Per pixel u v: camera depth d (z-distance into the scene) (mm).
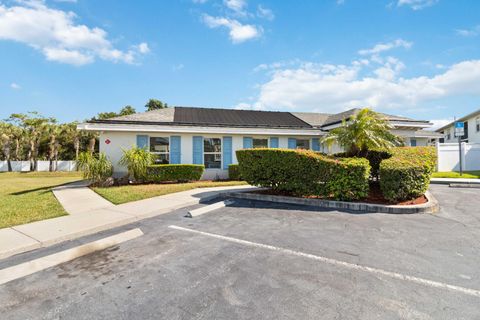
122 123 12594
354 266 3176
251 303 2400
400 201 6613
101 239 4430
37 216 5766
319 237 4340
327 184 7055
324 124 16156
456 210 6145
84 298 2566
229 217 5891
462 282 2730
